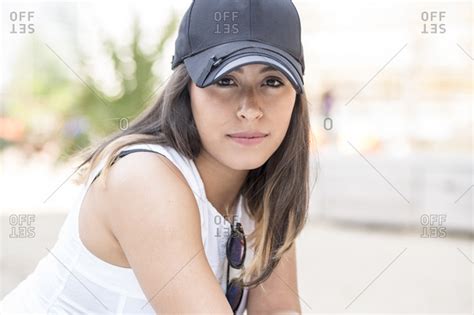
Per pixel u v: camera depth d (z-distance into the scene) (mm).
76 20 4230
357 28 5844
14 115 6219
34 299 874
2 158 6445
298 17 813
